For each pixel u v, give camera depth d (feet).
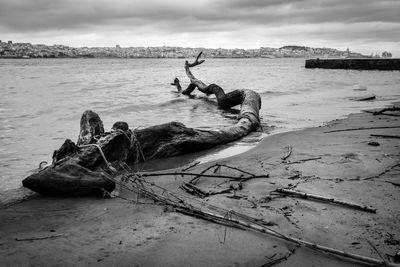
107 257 11.04
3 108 48.96
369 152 23.22
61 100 59.21
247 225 12.62
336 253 10.68
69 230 13.15
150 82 108.27
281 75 159.02
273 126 36.81
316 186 17.12
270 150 25.67
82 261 10.84
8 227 13.56
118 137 22.22
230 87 88.89
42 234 12.82
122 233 12.71
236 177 18.53
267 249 11.35
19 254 11.30
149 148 24.58
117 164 21.83
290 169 20.31
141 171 21.49
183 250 11.35
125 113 46.34
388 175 18.33
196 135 26.61
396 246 11.31
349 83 102.89
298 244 11.46
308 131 32.60
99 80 117.80
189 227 13.07
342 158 22.08
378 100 57.98
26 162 23.61
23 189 18.57
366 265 10.32
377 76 144.77
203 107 53.01
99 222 13.85
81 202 16.48
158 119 41.47
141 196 16.85
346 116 41.96
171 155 25.29
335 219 13.39
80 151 20.15
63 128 35.65
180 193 17.07
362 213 13.84
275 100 61.52
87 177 17.28
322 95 68.59
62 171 17.31
